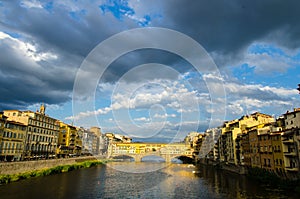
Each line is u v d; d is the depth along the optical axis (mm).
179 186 62562
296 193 49125
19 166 66812
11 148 77125
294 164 55062
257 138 70938
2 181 57906
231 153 93688
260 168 68438
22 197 47469
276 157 60844
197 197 49688
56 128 109750
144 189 58438
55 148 107938
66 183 64375
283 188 53938
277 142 60688
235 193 51906
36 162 75688
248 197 47750
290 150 56094
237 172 85188
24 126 84750
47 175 76438
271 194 49094
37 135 93375
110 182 68875
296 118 56156
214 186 61531
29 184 59969
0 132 71938
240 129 91938
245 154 81125
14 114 86875
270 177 60844
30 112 91250
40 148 95250
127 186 62594
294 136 54469
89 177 77438
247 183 63250
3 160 72812
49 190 54750
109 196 50969
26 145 85562
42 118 97750
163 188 59812
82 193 53250
